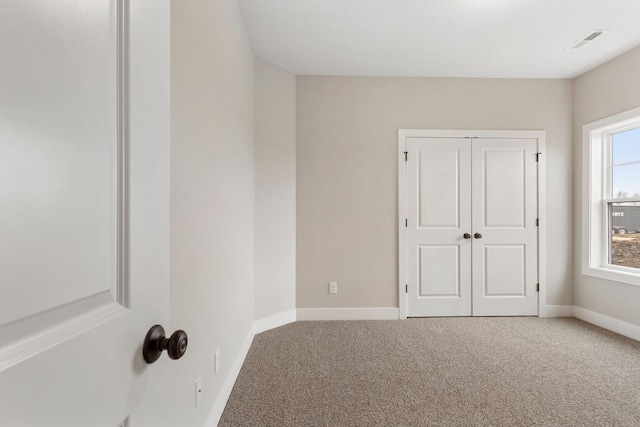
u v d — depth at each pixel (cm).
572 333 276
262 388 189
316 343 255
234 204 197
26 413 31
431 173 325
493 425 157
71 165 36
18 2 30
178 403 111
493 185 325
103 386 41
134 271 48
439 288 324
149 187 53
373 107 323
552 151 325
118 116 45
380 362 222
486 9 221
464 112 326
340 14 227
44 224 33
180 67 115
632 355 233
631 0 210
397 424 157
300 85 319
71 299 36
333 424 157
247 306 240
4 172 29
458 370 211
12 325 30
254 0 211
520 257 325
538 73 316
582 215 314
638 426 156
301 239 318
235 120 202
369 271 321
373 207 323
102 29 42
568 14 226
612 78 286
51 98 34
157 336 53
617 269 291
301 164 319
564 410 168
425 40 261
